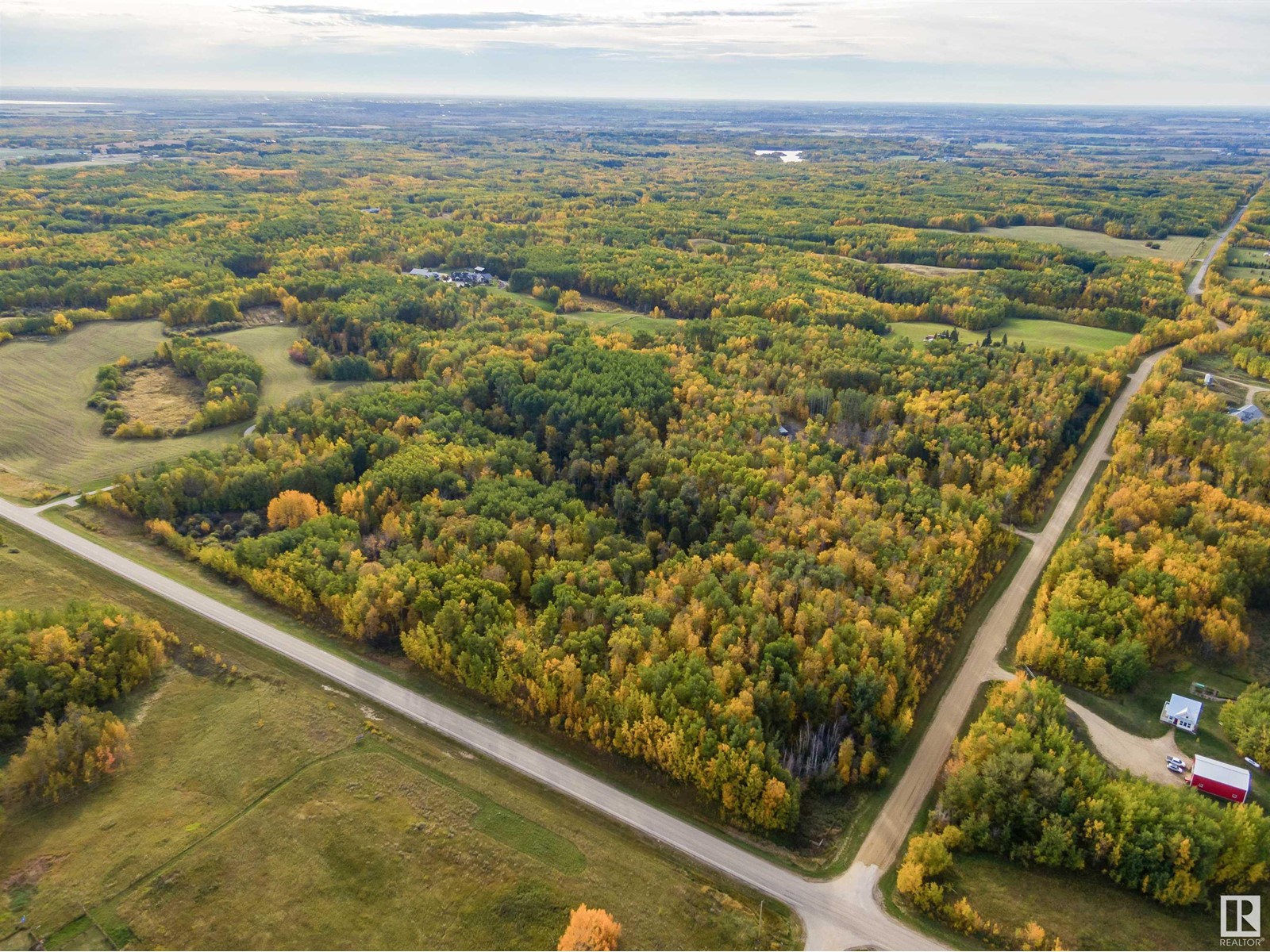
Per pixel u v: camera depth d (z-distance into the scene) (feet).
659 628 350.23
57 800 281.95
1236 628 356.79
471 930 244.01
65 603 375.66
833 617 354.33
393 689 344.08
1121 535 422.41
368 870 260.42
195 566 421.18
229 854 264.31
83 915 243.81
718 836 281.54
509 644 337.11
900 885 255.91
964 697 348.18
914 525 428.97
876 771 309.01
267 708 328.08
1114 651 337.52
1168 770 300.40
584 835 277.64
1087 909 250.57
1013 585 425.69
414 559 396.16
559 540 414.21
